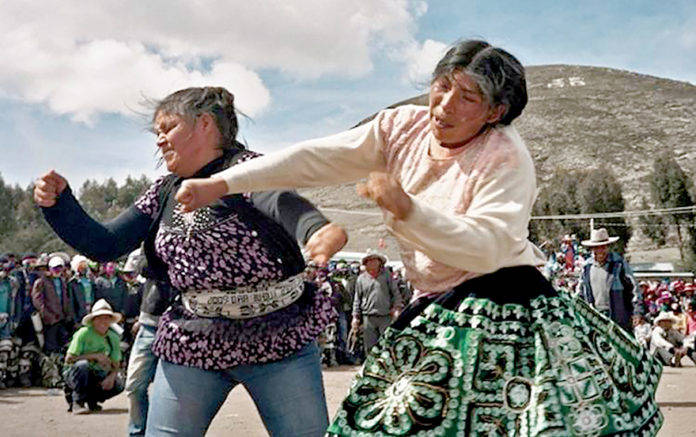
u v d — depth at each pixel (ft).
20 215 360.07
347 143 9.47
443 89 8.50
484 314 8.32
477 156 8.49
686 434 23.82
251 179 9.29
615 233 228.43
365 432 8.18
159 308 18.56
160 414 11.00
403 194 7.39
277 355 10.76
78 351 31.53
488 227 7.90
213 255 10.66
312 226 9.42
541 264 8.91
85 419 29.09
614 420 8.04
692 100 498.69
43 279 41.32
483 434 7.99
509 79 8.48
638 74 556.51
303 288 11.26
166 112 11.12
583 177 233.96
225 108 11.28
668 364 49.49
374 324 40.83
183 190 9.00
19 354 41.16
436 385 8.14
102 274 43.45
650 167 406.00
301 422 10.87
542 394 7.95
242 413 29.58
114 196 358.64
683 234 230.68
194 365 10.79
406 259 8.88
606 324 8.93
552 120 467.93
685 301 70.23
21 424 27.63
